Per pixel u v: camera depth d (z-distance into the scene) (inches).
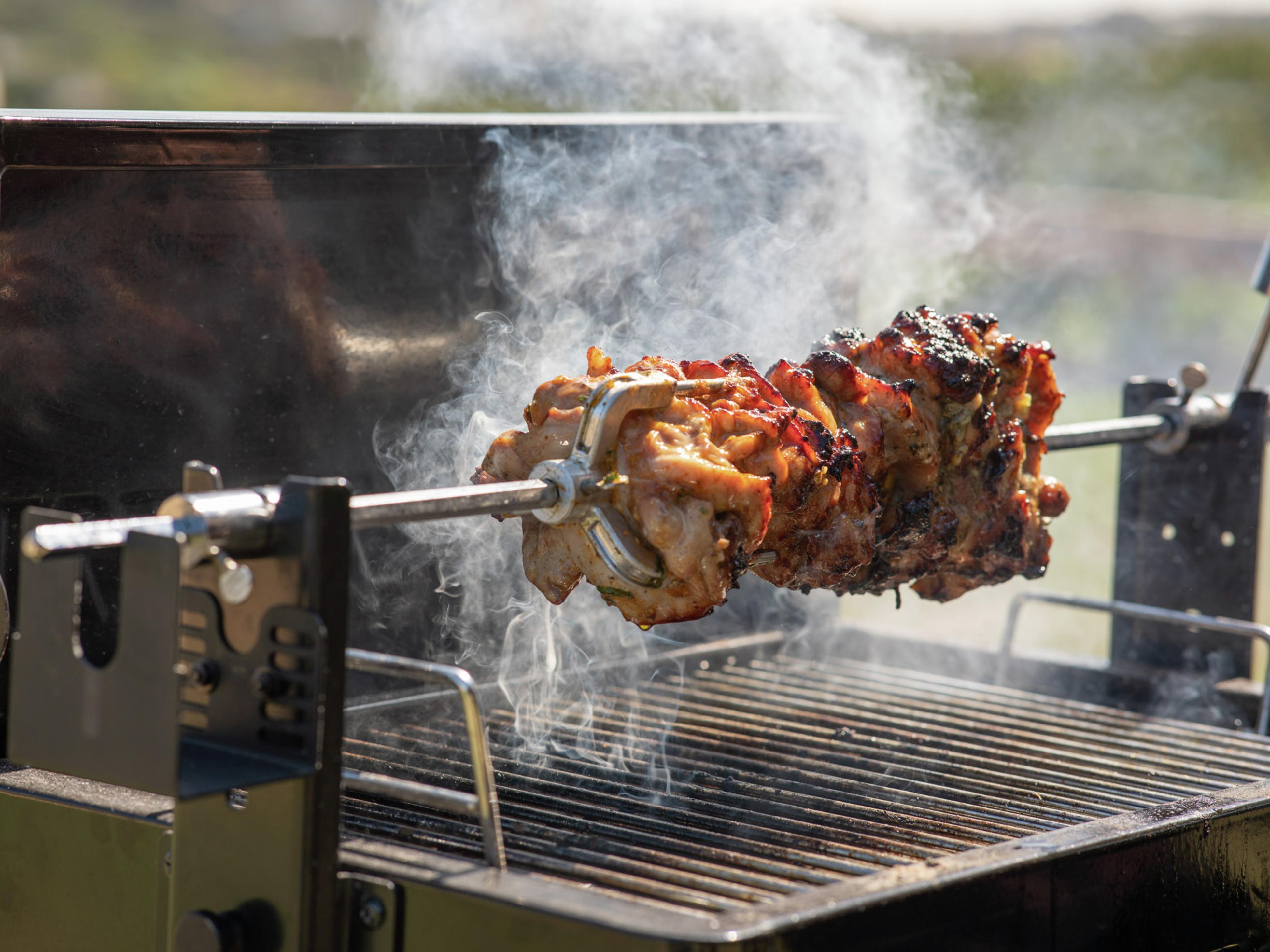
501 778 78.2
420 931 54.6
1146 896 67.1
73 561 50.8
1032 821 73.8
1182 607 111.9
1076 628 216.2
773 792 78.2
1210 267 460.1
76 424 75.5
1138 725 96.7
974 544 81.6
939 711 98.2
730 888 60.1
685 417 64.8
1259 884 74.1
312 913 53.0
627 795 76.8
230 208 80.9
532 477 62.1
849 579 79.2
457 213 92.6
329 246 86.4
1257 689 107.7
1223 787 81.6
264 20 473.7
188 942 54.0
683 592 63.4
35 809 65.7
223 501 51.1
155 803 64.4
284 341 85.0
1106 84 590.9
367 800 71.9
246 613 53.6
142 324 77.8
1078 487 291.7
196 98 383.9
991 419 79.1
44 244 72.7
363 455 90.3
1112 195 520.7
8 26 432.5
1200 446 110.2
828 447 68.8
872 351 77.6
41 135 70.4
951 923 57.7
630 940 49.6
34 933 66.3
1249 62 633.0
